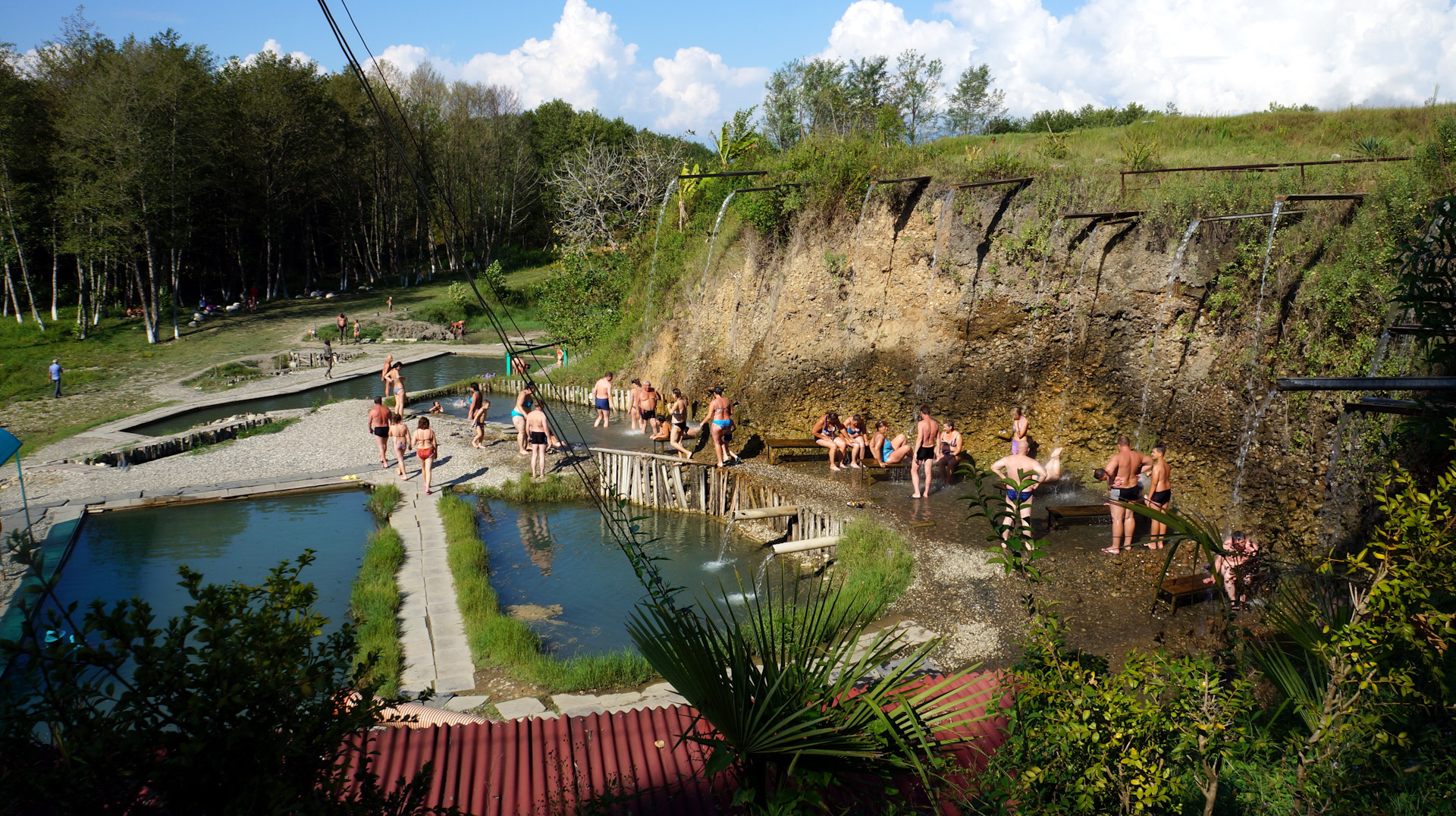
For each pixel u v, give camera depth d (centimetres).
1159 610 1050
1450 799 373
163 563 1448
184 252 5516
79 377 3425
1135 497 1252
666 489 1784
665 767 575
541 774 571
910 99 3269
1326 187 1457
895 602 1150
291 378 3453
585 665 1003
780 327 2150
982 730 517
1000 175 1862
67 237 4353
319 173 5856
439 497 1780
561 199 4500
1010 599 1118
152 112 4256
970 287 1870
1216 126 2300
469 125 6844
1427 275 470
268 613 299
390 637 1086
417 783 335
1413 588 344
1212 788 379
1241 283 1516
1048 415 1808
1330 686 385
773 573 1368
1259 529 1342
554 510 1761
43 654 267
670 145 5478
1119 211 1623
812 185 2092
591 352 3131
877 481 1714
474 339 4722
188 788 282
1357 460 1204
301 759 300
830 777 355
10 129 4341
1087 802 347
